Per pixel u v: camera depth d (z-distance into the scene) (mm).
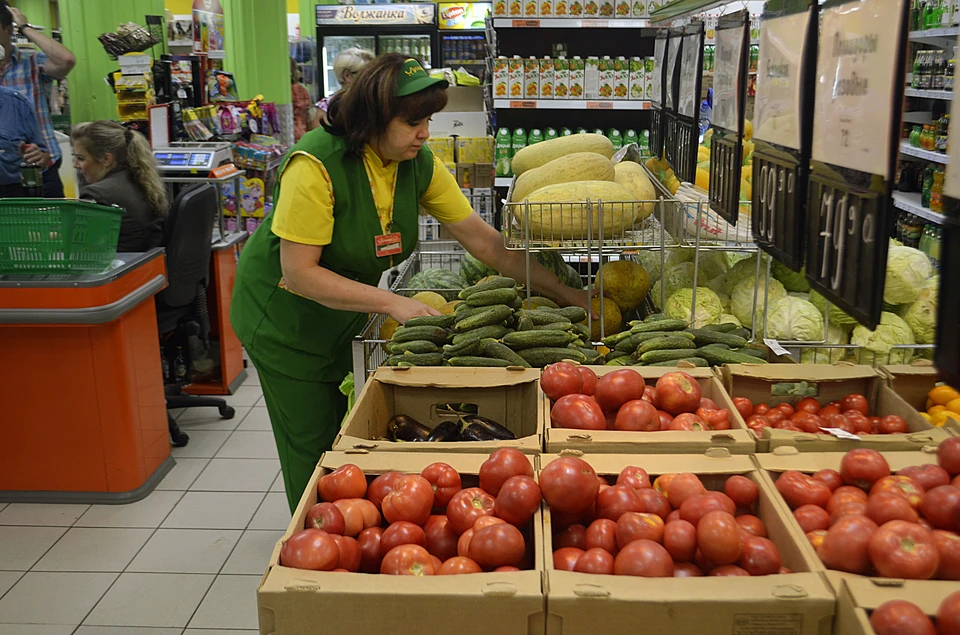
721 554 1278
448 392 2061
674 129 2682
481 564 1334
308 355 2541
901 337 2301
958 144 956
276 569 1249
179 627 2629
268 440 4133
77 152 3885
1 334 3271
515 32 5668
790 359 2207
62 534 3199
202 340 4441
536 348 2143
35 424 3375
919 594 1096
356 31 10938
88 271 3184
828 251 1341
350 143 2258
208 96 5492
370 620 1201
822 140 1360
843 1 1258
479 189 5098
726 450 1591
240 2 7289
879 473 1473
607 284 2553
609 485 1562
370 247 2408
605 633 1169
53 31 5645
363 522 1476
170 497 3516
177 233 3812
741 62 1839
